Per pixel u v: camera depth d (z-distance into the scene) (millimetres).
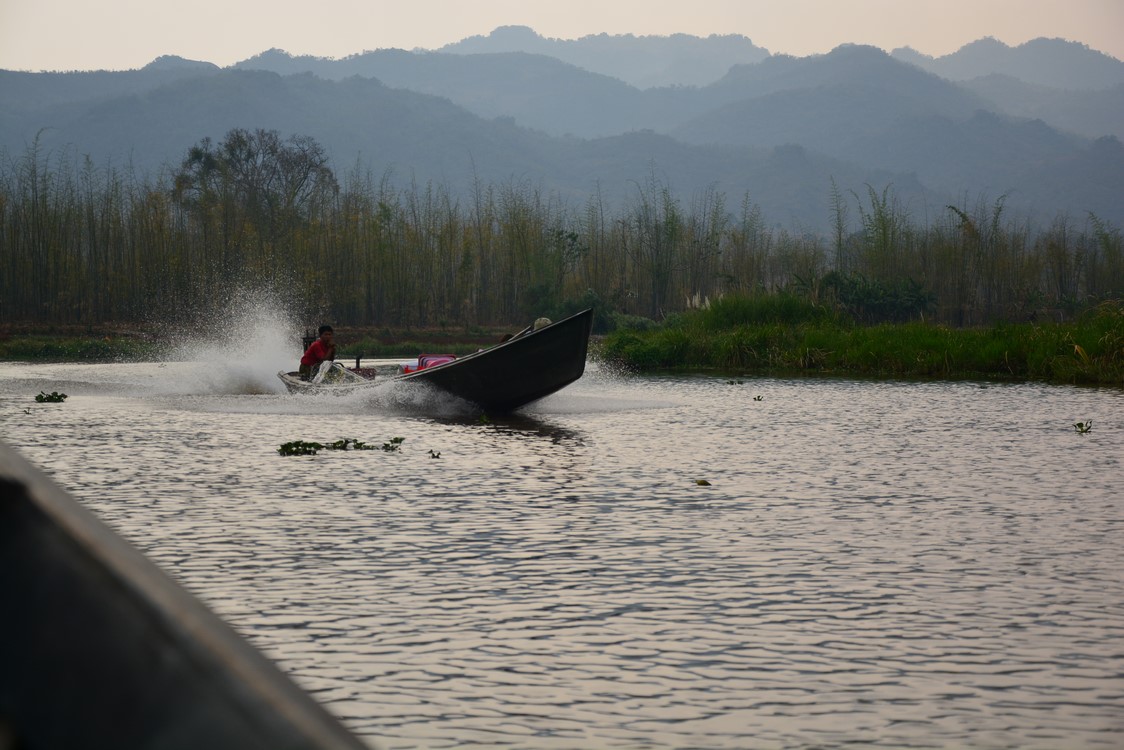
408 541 8922
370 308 51875
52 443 15070
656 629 6613
